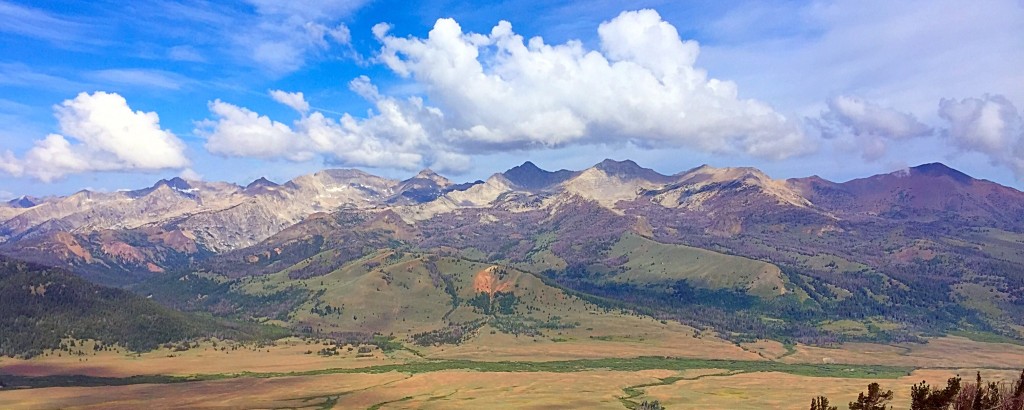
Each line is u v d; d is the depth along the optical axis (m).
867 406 89.38
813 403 91.25
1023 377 87.69
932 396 84.31
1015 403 83.00
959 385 83.69
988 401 83.69
